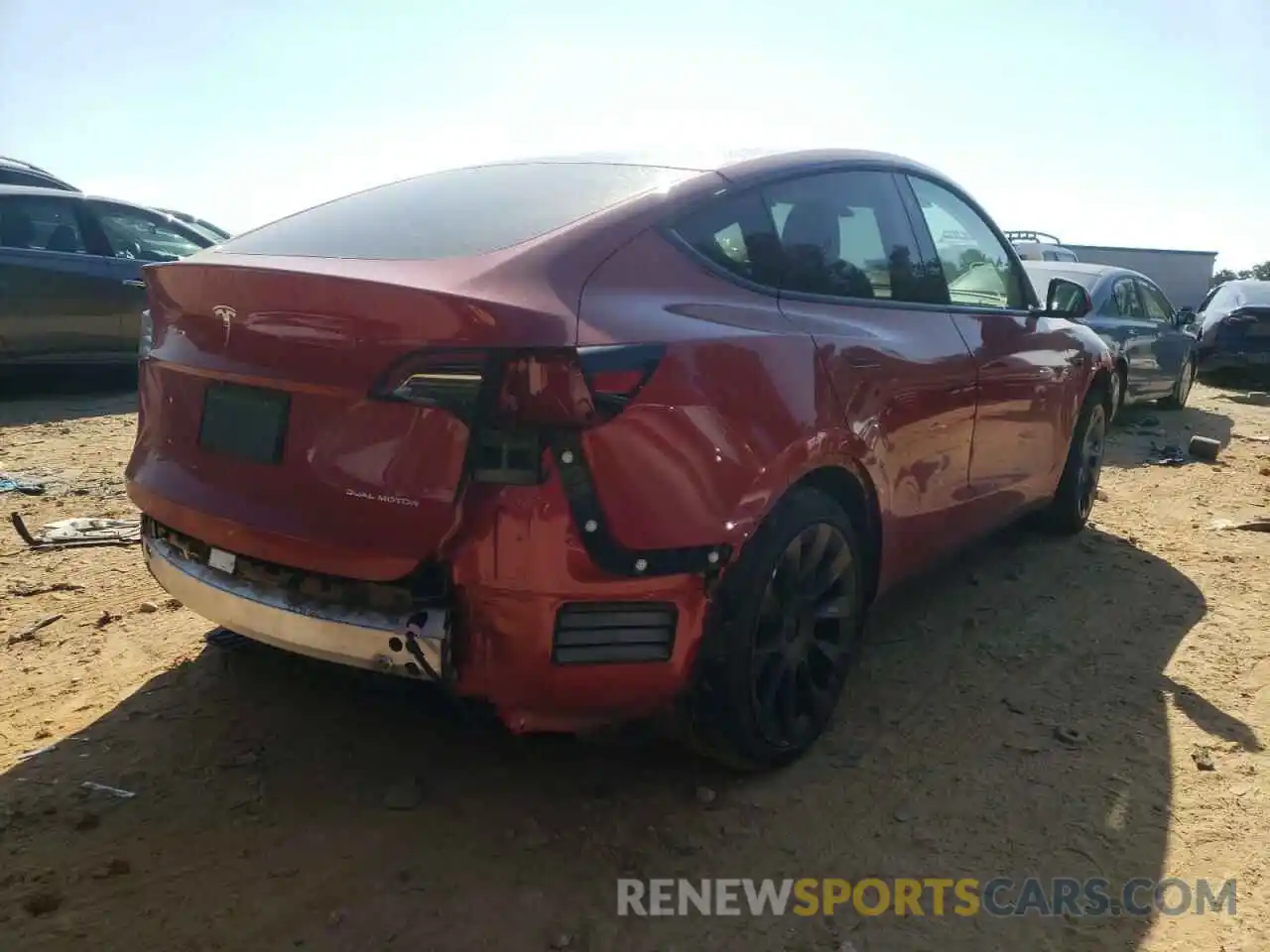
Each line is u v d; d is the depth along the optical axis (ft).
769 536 8.86
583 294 7.97
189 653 11.73
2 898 7.70
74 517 16.51
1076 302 14.93
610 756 10.00
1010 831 9.04
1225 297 45.27
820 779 9.73
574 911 7.86
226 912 7.68
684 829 8.91
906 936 7.74
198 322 8.78
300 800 9.10
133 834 8.54
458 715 10.21
